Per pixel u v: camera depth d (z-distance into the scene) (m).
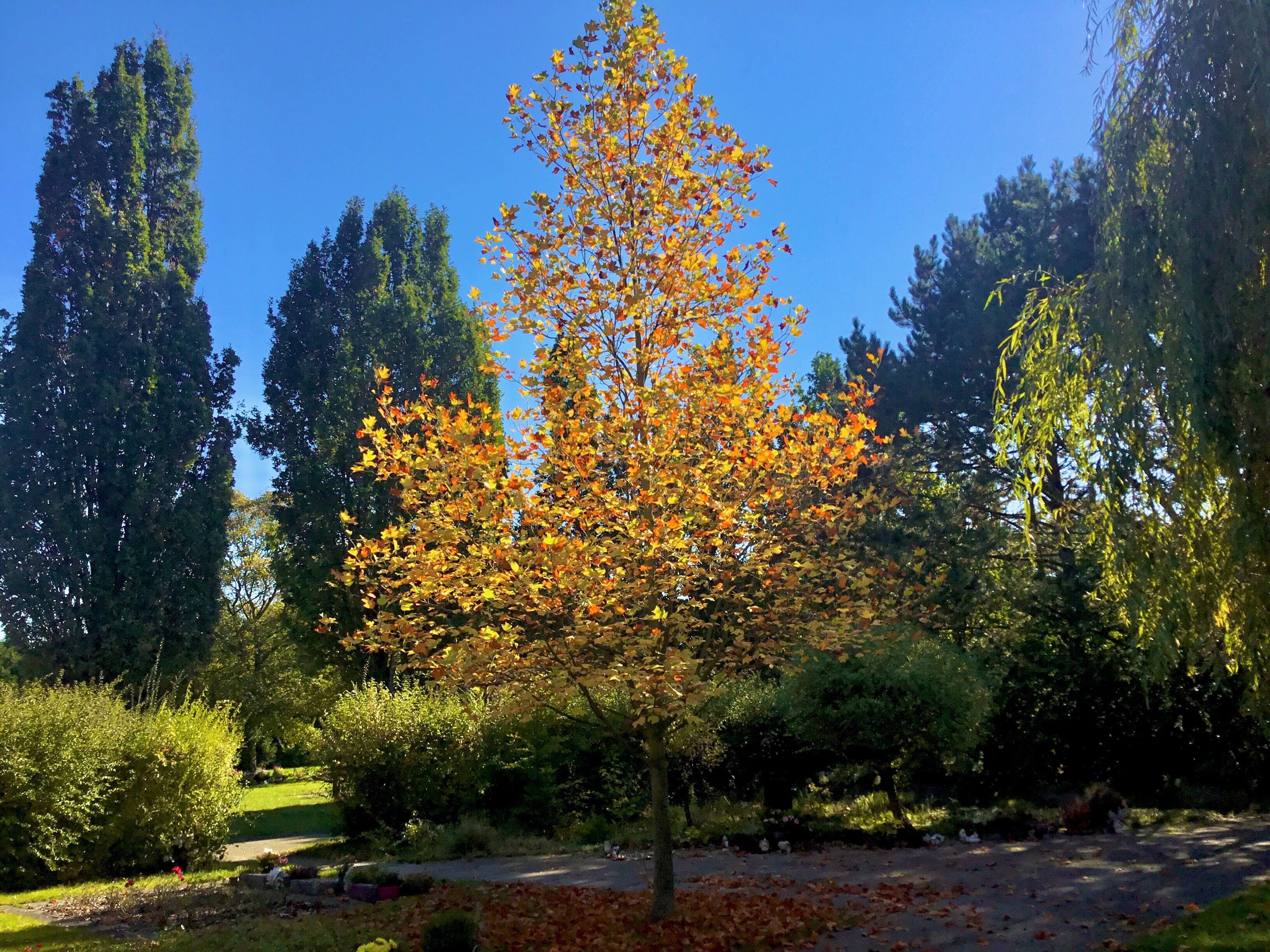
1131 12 6.94
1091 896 7.90
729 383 7.14
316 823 19.41
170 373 23.11
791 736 14.44
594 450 7.11
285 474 24.80
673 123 7.55
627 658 6.85
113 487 21.12
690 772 15.05
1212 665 9.09
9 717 11.15
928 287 22.08
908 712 12.00
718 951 6.59
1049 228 19.08
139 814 12.17
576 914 7.95
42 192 22.97
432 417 7.46
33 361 21.14
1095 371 7.17
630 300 7.07
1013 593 15.79
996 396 8.71
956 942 6.63
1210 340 6.05
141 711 13.40
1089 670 15.63
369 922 7.99
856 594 8.20
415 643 7.05
